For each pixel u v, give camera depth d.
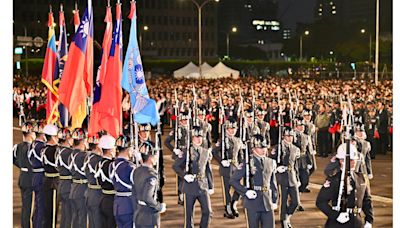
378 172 24.81
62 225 14.69
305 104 30.73
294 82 54.88
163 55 163.38
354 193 11.27
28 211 15.05
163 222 16.89
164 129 41.28
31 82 63.00
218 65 73.44
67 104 16.28
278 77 81.50
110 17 16.27
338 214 11.20
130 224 12.54
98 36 47.97
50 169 14.98
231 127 17.25
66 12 112.06
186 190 14.80
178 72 73.75
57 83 18.19
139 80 15.23
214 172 24.98
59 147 14.88
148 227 11.96
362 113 28.38
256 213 13.23
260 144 13.43
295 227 16.19
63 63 18.36
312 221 16.81
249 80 60.12
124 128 16.69
